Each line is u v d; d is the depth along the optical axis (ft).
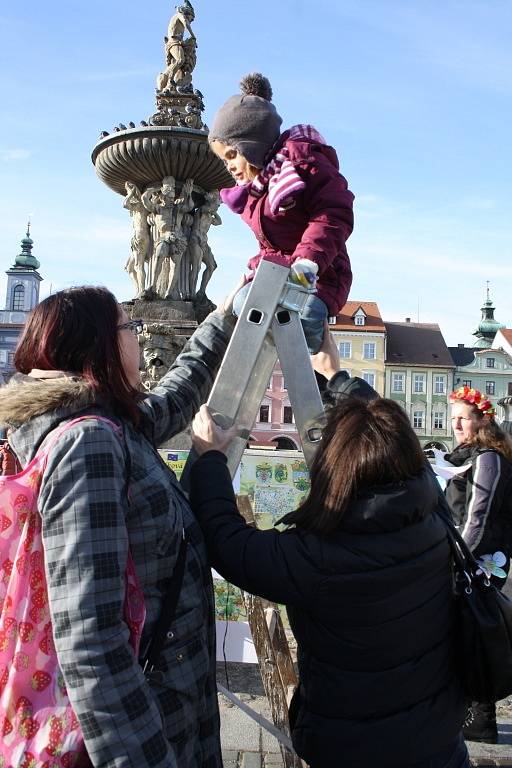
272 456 17.47
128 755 4.41
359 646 5.65
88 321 5.67
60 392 5.24
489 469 12.67
